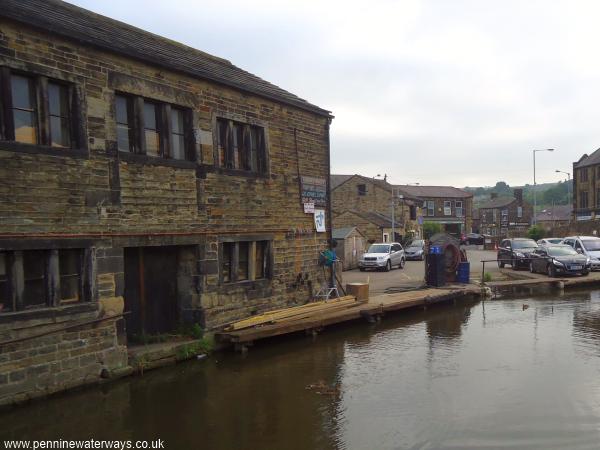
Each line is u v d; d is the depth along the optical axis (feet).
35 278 27.07
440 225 204.23
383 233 139.13
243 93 41.01
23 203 25.82
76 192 28.35
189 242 35.60
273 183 44.19
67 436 21.86
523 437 21.25
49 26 27.09
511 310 53.42
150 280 35.35
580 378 29.09
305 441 21.25
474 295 62.28
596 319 47.11
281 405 25.49
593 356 33.86
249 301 41.16
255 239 42.01
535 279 72.33
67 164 27.94
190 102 36.24
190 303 36.78
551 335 40.45
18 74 26.48
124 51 30.99
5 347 24.97
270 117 44.04
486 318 49.01
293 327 39.17
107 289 29.91
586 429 21.99
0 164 24.91
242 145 41.83
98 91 29.89
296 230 47.16
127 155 31.35
